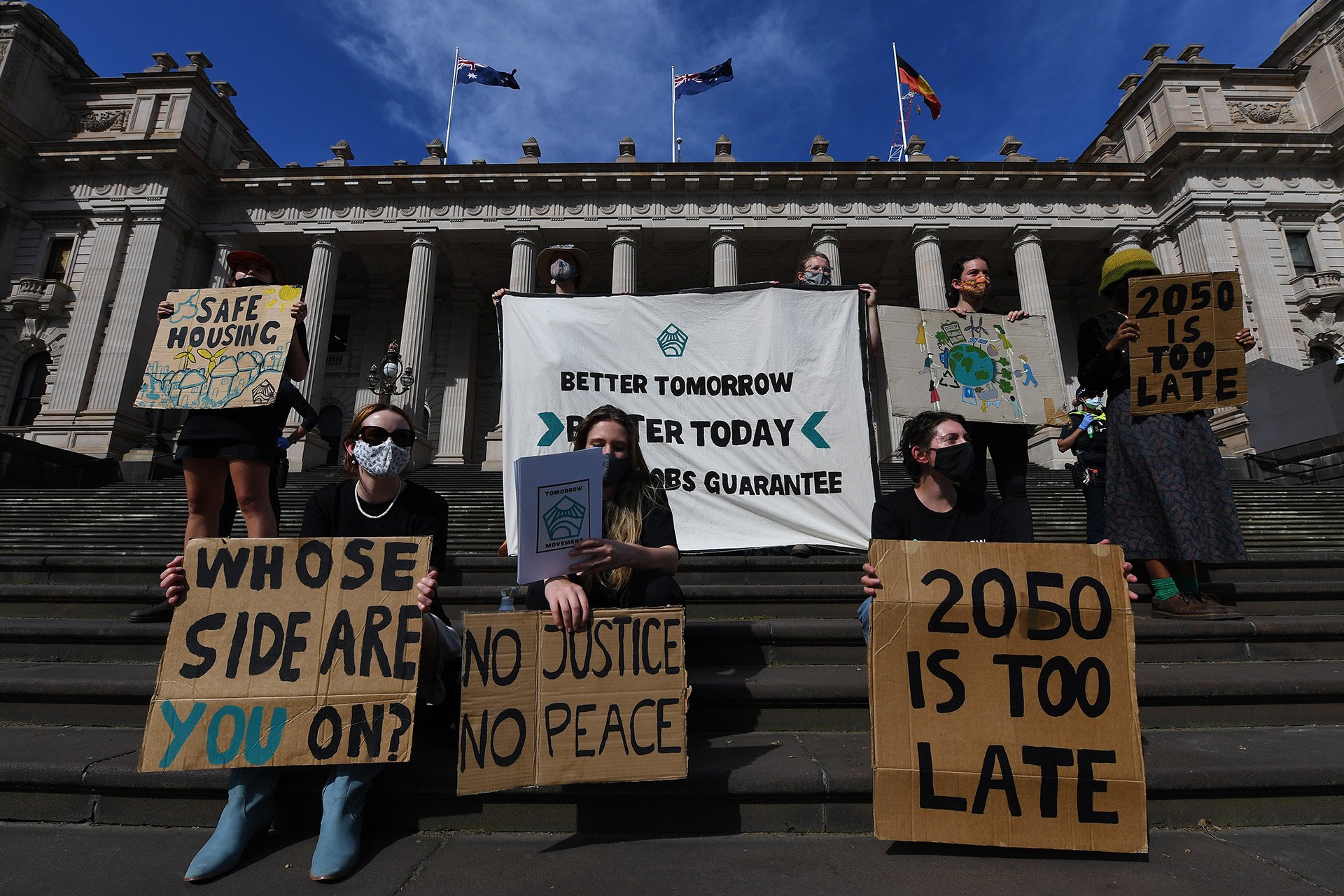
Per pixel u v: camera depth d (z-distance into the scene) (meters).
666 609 2.39
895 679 2.29
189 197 23.64
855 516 4.59
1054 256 26.33
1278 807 2.39
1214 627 3.68
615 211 24.16
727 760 2.59
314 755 2.22
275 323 3.51
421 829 2.38
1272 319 21.50
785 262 27.00
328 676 2.30
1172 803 2.38
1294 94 25.39
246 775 2.27
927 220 23.92
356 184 23.70
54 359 21.59
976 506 2.95
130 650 3.89
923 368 4.39
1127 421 4.06
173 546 8.80
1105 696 2.24
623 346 4.85
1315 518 10.19
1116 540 4.08
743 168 23.83
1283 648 3.70
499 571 4.88
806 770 2.43
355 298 27.98
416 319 23.16
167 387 3.42
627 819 2.38
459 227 23.92
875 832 2.18
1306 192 23.17
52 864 2.12
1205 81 24.89
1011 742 2.21
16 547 8.79
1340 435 14.99
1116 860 2.10
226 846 2.09
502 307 4.92
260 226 23.89
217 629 2.34
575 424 4.66
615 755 2.26
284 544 2.43
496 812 2.39
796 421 4.73
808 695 3.08
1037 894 1.89
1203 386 3.79
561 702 2.29
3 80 22.27
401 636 2.35
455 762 2.49
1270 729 3.00
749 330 4.89
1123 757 2.18
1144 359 3.92
